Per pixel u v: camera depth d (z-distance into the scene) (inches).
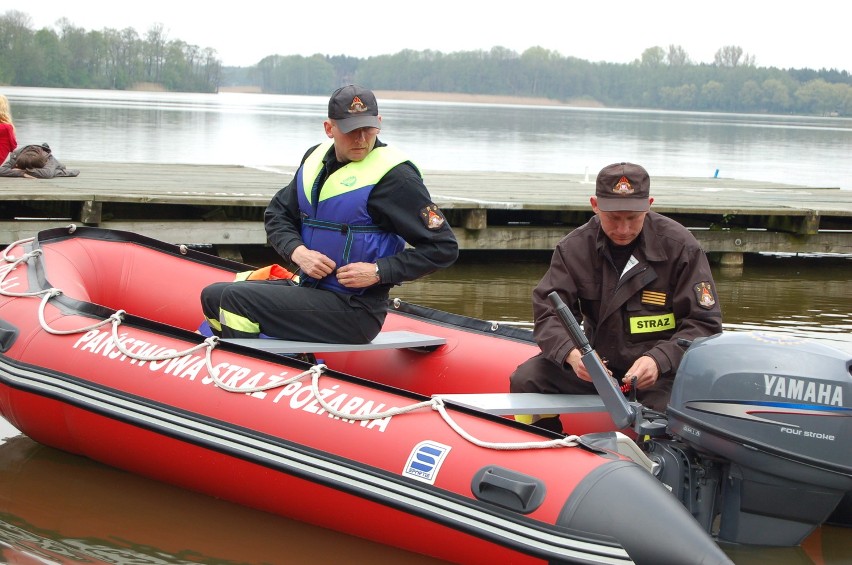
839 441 107.2
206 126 1363.2
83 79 4781.0
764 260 382.3
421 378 156.1
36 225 299.6
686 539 101.4
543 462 108.3
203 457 124.8
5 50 4370.1
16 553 115.8
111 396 131.6
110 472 142.7
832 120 4439.0
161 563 115.6
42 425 139.8
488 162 837.8
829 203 394.0
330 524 119.6
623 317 130.6
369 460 114.7
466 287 296.5
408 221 137.1
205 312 145.9
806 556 118.6
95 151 759.1
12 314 148.8
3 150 363.6
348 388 123.1
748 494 112.5
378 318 144.1
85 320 142.7
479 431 113.6
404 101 6555.1
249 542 121.7
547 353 127.7
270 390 124.6
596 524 102.5
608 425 139.3
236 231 314.8
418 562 117.6
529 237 343.9
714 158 1039.6
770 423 107.8
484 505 107.3
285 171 445.4
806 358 108.5
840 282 327.3
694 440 112.4
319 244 141.2
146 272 180.4
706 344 113.7
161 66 5300.2
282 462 118.6
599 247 129.6
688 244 127.8
